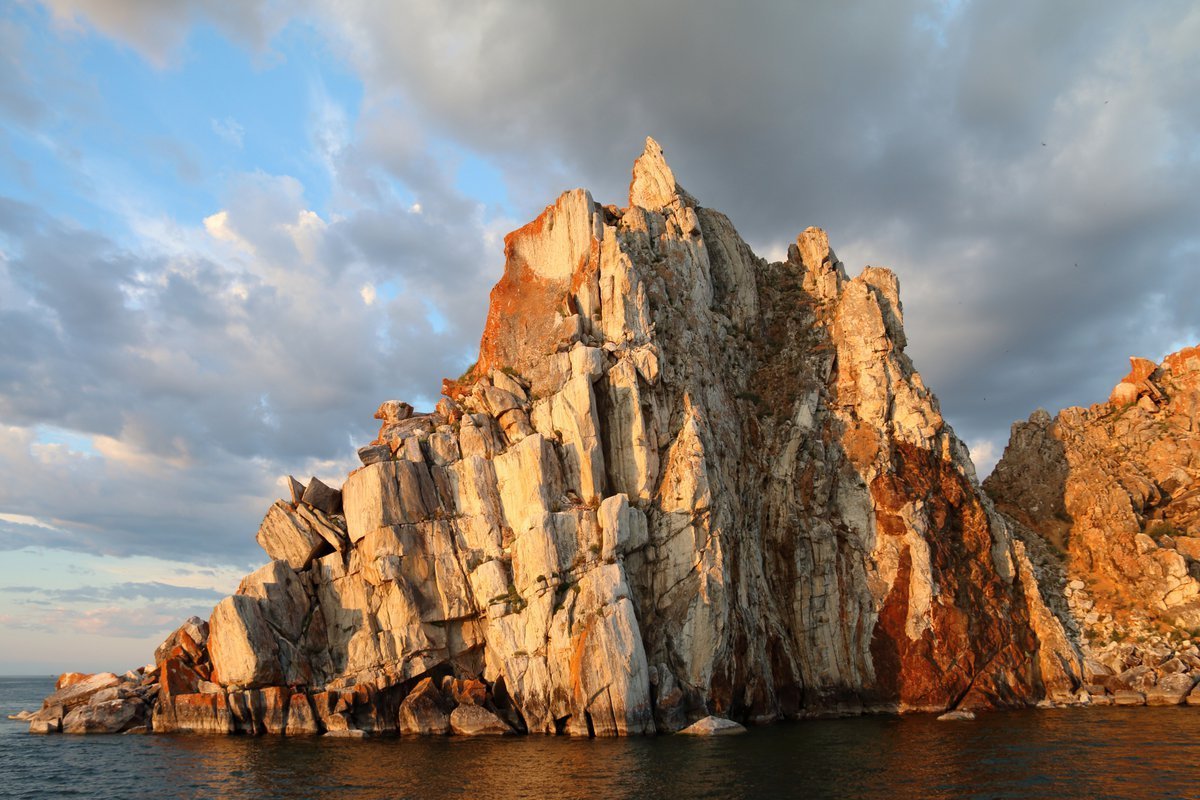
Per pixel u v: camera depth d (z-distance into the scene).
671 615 65.44
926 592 73.69
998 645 74.69
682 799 37.59
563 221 82.69
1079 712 69.75
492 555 67.56
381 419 81.19
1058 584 90.50
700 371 78.44
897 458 80.38
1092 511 95.06
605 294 77.75
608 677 59.09
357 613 67.38
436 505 70.12
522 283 82.44
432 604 66.56
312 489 71.31
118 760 51.97
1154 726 60.06
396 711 63.25
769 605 74.00
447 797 39.09
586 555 64.44
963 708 71.19
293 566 69.12
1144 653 80.19
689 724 61.53
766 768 44.97
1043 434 106.19
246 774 46.19
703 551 66.56
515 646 62.84
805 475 79.69
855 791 39.06
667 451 72.62
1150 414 102.62
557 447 70.81
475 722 60.84
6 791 43.56
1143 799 36.97
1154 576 86.50
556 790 40.00
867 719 67.88
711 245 95.00
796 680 71.62
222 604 65.19
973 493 82.19
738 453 79.12
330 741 58.53
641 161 95.19
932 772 43.44
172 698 66.19
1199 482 94.56
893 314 90.94
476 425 72.69
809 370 85.81
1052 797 37.44
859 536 76.94
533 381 76.56
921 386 84.88
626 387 72.25
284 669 65.06
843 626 74.56
